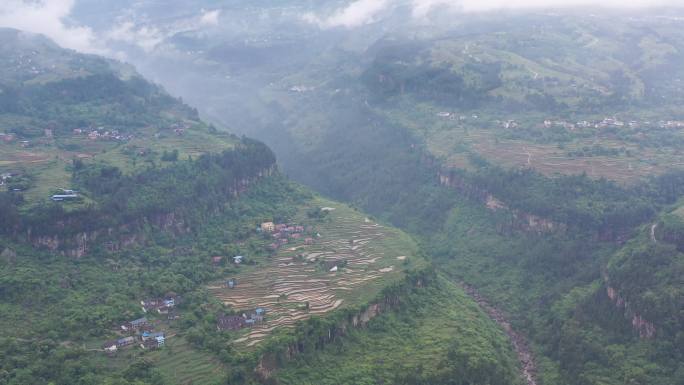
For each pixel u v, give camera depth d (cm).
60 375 16488
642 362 19812
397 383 18675
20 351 17288
